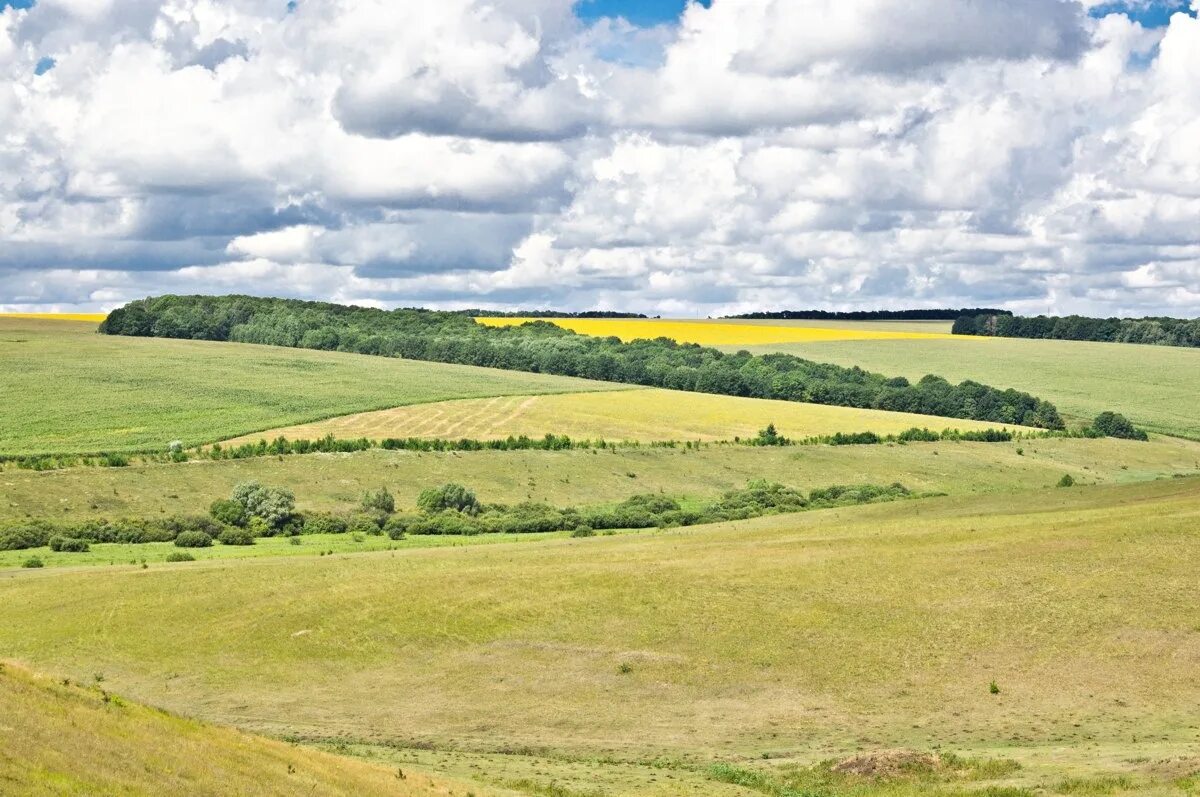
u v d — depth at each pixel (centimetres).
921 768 4388
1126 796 3822
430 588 7438
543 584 7406
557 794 4100
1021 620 6219
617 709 5522
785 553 8081
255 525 11862
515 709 5575
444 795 3862
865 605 6644
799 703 5481
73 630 6994
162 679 6203
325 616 6988
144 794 3125
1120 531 7719
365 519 12275
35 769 3061
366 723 5444
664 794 4141
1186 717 4950
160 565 9150
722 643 6256
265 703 5784
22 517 11775
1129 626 5997
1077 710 5147
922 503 11519
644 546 9200
